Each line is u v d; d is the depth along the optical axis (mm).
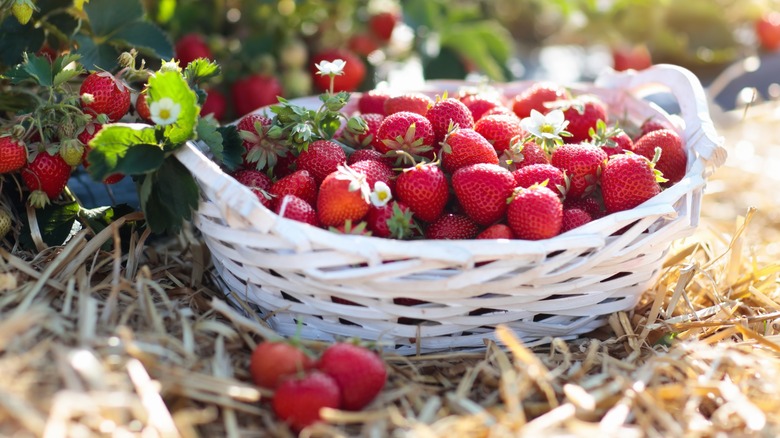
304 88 1238
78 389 723
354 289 791
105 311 797
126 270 875
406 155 849
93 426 711
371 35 1363
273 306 832
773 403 780
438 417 768
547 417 750
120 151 814
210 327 801
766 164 1231
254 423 760
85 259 859
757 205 1161
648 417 769
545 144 891
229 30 1290
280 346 762
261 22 1271
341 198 812
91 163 806
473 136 857
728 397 779
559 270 802
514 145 876
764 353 828
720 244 1027
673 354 820
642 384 784
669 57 1691
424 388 801
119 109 885
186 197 828
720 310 899
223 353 793
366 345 801
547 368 820
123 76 921
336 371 753
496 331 826
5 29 963
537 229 807
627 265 833
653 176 846
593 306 851
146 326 804
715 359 811
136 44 998
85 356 733
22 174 879
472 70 1407
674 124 934
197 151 815
